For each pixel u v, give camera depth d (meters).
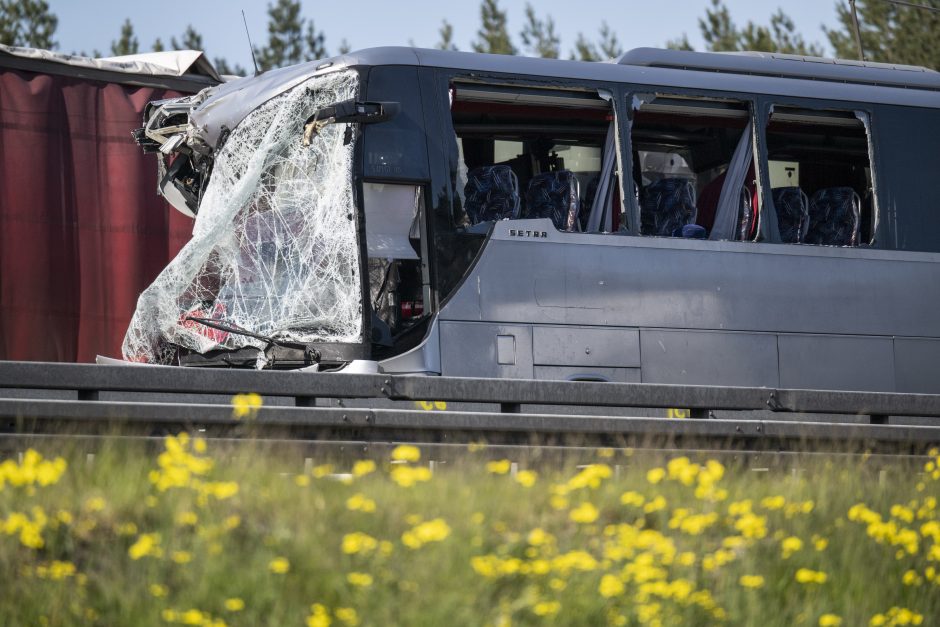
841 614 22.42
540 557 22.08
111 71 60.16
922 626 23.11
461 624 19.42
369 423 32.41
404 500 24.42
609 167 44.38
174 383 32.75
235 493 23.39
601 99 44.34
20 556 20.81
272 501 23.69
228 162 43.31
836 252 47.56
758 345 45.75
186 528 22.14
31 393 36.22
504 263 42.31
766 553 24.34
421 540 21.41
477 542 21.91
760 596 22.36
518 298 42.34
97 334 59.47
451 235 41.72
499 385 35.44
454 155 42.09
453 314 41.47
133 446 28.52
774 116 47.62
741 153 46.69
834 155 49.59
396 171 41.25
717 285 45.34
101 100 59.94
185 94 61.88
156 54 62.69
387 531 22.77
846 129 49.34
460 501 24.59
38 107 58.38
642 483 27.78
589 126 45.62
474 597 20.09
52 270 58.56
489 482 26.77
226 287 42.28
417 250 41.38
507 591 20.94
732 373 45.28
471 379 35.19
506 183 43.38
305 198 41.53
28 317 58.03
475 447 31.69
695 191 46.81
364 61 41.81
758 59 47.94
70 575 20.38
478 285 41.88
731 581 22.66
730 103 46.47
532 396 35.81
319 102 42.12
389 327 40.72
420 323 41.09
